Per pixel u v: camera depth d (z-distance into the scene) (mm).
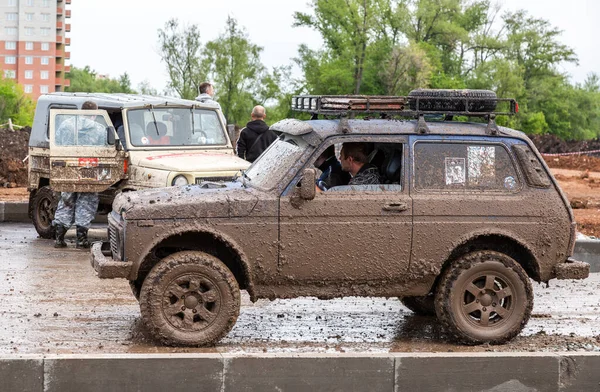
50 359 6984
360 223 8281
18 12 186875
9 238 15383
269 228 8180
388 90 76000
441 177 8492
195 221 8109
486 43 87312
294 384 7277
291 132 8453
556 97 98438
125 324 9164
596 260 13867
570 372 7695
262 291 8352
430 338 9000
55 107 15266
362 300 10859
